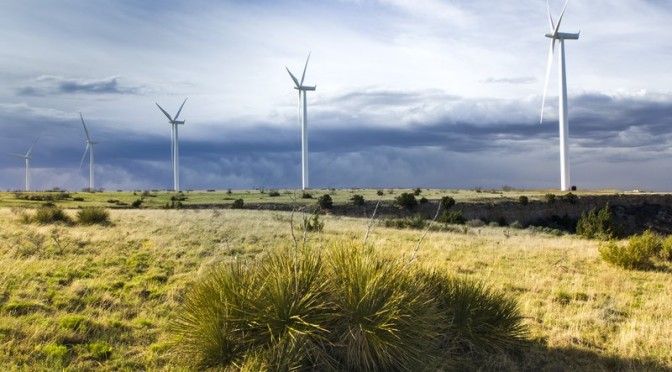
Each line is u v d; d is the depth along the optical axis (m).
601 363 8.19
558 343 9.18
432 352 7.41
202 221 28.56
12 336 7.96
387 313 6.88
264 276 7.53
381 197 86.38
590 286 14.79
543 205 82.94
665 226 82.38
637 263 18.61
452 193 104.56
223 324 7.09
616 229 36.19
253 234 22.44
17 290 10.89
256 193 107.06
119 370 7.09
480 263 18.20
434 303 7.77
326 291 7.21
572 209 84.88
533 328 10.03
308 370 6.70
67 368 6.98
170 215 33.31
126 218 29.27
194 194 103.81
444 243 23.30
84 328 8.66
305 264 7.39
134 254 16.41
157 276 13.30
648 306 12.30
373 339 6.69
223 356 6.91
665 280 16.31
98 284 12.02
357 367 6.82
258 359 6.57
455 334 8.16
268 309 6.94
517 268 17.42
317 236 22.50
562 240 30.08
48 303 10.27
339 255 7.86
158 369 7.06
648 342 9.32
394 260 7.99
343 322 7.03
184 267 14.82
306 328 6.79
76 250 16.61
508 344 8.27
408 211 72.25
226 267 8.14
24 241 17.53
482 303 8.51
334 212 69.19
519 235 35.56
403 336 6.89
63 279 12.40
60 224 25.02
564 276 16.28
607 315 11.24
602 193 101.06
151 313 10.02
